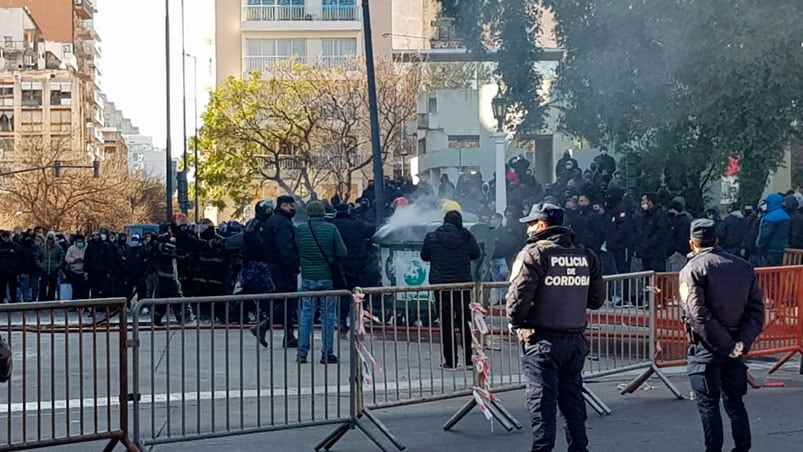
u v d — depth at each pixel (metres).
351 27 62.53
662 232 16.77
